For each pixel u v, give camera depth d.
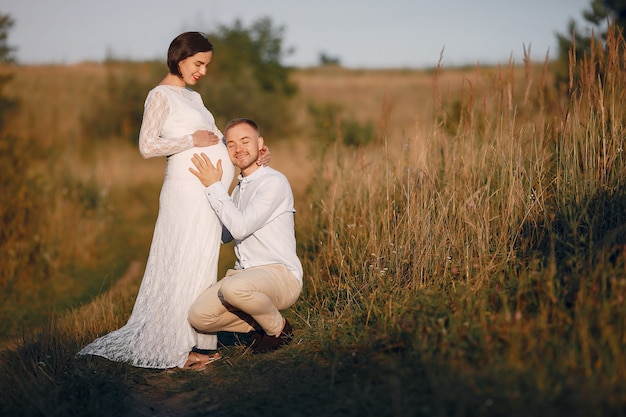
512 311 4.10
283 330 4.82
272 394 3.98
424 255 5.29
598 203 5.01
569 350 3.55
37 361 4.60
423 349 3.90
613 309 3.77
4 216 9.28
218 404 4.05
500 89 6.61
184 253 4.75
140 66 27.22
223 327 4.80
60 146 19.66
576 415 3.07
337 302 5.34
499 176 5.84
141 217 13.67
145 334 4.73
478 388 3.38
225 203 4.66
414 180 6.04
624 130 5.52
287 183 4.93
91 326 5.54
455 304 4.40
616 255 4.44
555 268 4.29
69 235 10.13
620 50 6.17
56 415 3.89
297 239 7.57
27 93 22.84
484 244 5.15
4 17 16.81
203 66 4.87
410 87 33.53
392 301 4.85
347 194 6.93
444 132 6.78
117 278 8.93
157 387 4.45
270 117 24.00
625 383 3.26
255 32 28.73
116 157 18.36
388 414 3.41
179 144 4.69
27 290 8.41
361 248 6.04
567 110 5.80
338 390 3.85
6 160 10.09
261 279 4.62
